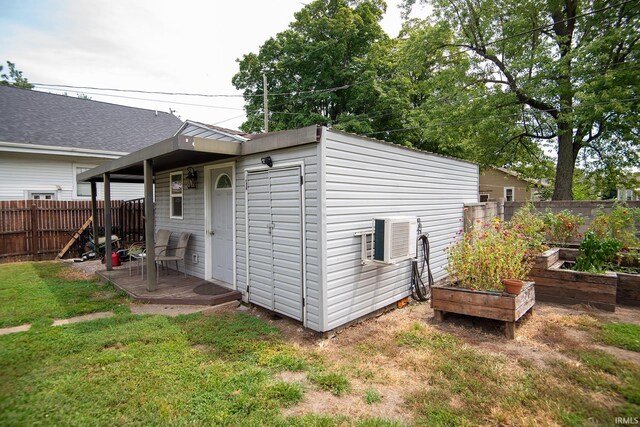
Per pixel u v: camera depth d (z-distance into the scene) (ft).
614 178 43.80
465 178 23.57
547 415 7.97
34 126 38.50
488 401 8.54
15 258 30.66
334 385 9.39
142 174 27.99
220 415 7.97
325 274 12.55
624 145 39.14
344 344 12.21
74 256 33.35
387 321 14.65
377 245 14.05
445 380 9.61
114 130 44.86
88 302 17.20
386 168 15.62
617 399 8.61
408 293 17.48
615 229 19.84
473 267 14.48
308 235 13.11
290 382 9.56
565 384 9.32
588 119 32.40
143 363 10.55
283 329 13.61
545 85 35.78
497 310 12.81
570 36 37.93
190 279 21.01
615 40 32.12
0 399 8.59
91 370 10.10
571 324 13.56
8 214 30.35
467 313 13.56
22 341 12.15
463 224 23.08
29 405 8.36
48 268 26.91
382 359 10.98
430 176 19.31
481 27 41.06
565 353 11.19
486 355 11.13
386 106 51.80
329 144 12.64
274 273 14.99
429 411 8.19
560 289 16.31
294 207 13.74
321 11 56.13
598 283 15.40
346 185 13.42
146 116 51.65
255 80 60.44
